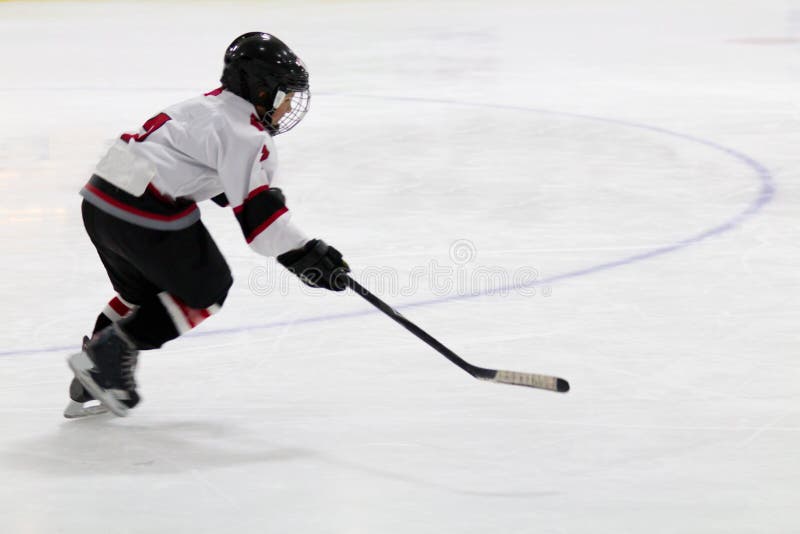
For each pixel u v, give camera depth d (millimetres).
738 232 19766
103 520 9578
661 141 28859
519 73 42062
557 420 11773
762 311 15383
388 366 13539
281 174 25500
